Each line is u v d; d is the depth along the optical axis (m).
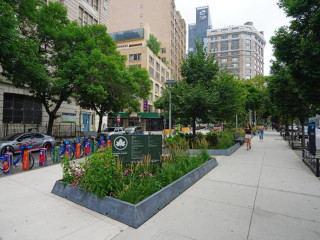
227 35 112.50
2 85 17.16
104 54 16.80
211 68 13.17
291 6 6.59
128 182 4.68
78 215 3.86
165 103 13.75
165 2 68.31
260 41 118.12
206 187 5.56
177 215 3.89
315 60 5.99
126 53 47.94
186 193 5.09
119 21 71.19
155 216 3.84
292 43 6.72
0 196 4.83
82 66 13.86
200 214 3.94
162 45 67.94
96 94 15.60
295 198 4.79
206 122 12.75
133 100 24.97
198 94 11.05
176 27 79.00
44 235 3.17
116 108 23.16
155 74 52.09
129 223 3.50
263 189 5.41
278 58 7.38
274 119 44.53
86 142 11.70
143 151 5.87
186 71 13.38
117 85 18.08
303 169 7.70
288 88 12.40
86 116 28.80
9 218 3.72
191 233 3.27
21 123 19.12
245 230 3.36
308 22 6.48
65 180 4.96
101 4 29.34
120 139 5.62
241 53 109.00
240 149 13.51
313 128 7.96
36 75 12.00
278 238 3.14
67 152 9.50
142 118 44.31
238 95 13.80
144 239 3.09
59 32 14.18
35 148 11.85
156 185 4.66
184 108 12.16
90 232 3.27
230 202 4.53
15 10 11.87
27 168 7.70
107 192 4.10
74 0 23.72
